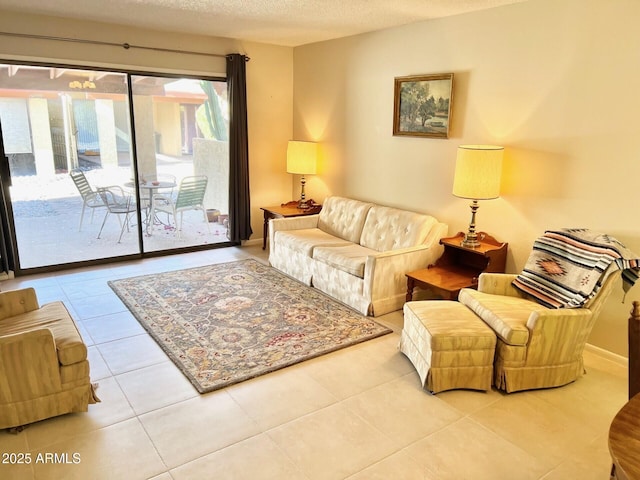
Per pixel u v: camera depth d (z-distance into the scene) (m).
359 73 4.90
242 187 5.70
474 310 3.04
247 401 2.64
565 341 2.75
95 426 2.40
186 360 3.05
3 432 2.34
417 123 4.32
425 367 2.76
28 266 4.74
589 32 3.06
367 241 4.54
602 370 3.07
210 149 5.59
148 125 5.10
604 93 3.03
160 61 4.95
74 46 4.46
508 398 2.72
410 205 4.55
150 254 5.37
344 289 4.05
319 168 5.67
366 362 3.10
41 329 2.34
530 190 3.53
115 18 4.34
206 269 4.93
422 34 4.19
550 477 2.10
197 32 4.96
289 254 4.73
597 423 2.51
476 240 3.76
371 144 4.89
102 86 4.73
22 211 4.58
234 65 5.31
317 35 4.99
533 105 3.44
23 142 4.45
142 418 2.47
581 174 3.21
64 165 4.70
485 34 3.69
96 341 3.31
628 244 3.03
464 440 2.34
